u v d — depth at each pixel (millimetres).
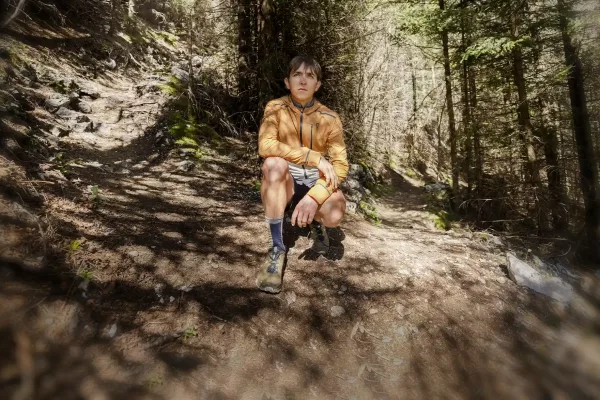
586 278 3715
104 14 7859
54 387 1593
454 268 3170
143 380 1745
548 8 5223
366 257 3066
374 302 2561
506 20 5879
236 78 5707
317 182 2369
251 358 2016
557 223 5738
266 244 2941
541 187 5840
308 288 2568
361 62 7203
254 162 4703
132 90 5902
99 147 4070
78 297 1999
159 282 2307
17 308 1794
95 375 1699
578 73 4805
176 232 2840
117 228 2660
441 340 2379
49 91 4457
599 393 2219
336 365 2109
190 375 1835
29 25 5617
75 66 5742
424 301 2666
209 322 2143
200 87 5664
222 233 2979
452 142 8023
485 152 7215
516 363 2342
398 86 12562
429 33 7020
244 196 3838
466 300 2766
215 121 5328
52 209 2543
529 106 6359
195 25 6520
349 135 7098
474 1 6145
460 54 6160
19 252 2049
